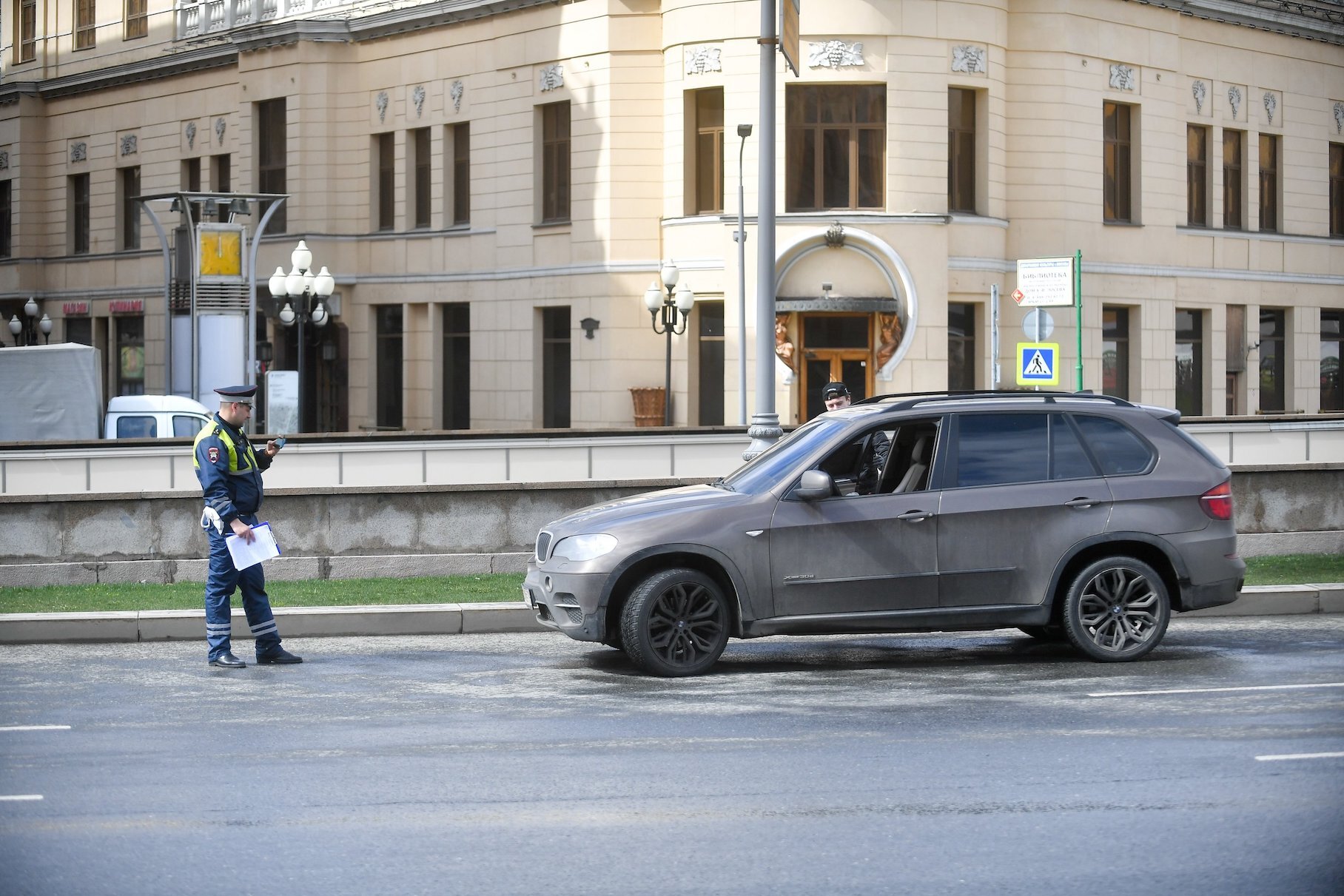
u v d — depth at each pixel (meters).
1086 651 26.23
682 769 18.83
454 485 37.12
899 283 75.62
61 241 118.75
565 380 86.31
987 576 25.91
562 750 20.03
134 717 22.42
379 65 94.94
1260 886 14.27
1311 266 97.38
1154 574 26.41
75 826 16.44
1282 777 18.20
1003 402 26.62
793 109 76.19
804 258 76.19
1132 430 26.78
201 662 27.48
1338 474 39.50
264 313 98.94
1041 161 81.56
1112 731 20.75
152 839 15.97
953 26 76.62
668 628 25.56
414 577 36.75
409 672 26.30
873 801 17.30
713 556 25.42
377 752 19.91
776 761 19.22
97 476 44.31
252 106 100.12
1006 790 17.69
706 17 77.19
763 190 35.62
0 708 23.12
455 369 92.81
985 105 78.56
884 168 75.88
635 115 81.62
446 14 89.75
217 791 17.92
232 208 79.38
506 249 88.00
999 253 79.62
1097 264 83.94
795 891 14.18
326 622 30.52
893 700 23.23
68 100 117.38
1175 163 88.38
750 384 76.69
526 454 48.44
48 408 66.19
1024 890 14.15
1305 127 97.06
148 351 111.38
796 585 25.56
